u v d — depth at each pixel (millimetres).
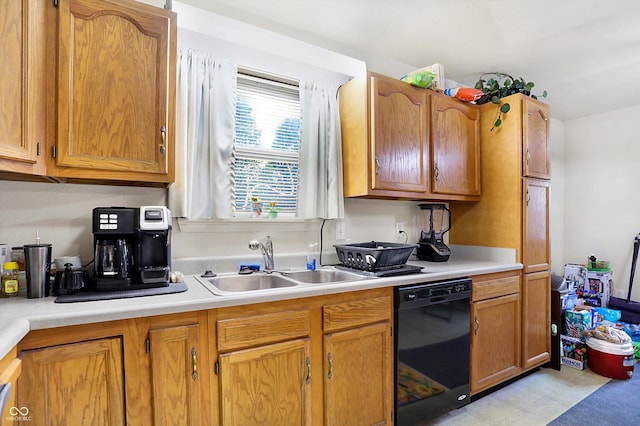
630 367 2539
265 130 2195
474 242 2789
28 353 1032
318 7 1977
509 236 2553
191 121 1812
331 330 1598
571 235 4176
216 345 1322
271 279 1938
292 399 1480
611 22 2119
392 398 1794
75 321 1083
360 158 2184
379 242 2438
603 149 3938
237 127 2092
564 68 2789
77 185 1617
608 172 3896
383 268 1984
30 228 1517
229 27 2059
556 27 2182
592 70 2826
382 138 2162
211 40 1971
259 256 2055
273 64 2172
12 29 1124
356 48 2457
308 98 2244
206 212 1875
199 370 1287
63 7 1304
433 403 1924
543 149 2668
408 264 2389
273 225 2150
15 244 1485
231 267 1969
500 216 2611
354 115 2236
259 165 2180
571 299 3037
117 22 1406
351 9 2000
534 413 2084
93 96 1356
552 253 4129
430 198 2465
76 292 1357
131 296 1314
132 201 1737
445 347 1982
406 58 2627
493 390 2357
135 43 1441
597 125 3992
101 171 1384
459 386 2041
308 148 2227
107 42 1386
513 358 2412
